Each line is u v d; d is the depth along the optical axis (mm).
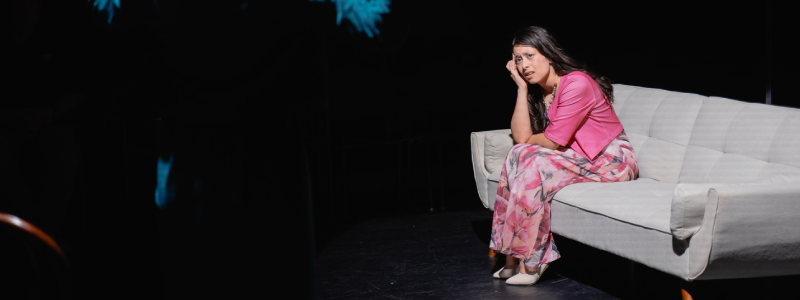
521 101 3230
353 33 1469
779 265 2299
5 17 2436
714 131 2996
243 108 1562
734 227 2207
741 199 2188
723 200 2184
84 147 3057
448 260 3434
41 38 3076
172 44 1473
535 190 2932
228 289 1636
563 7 5488
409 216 4508
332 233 4133
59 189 2631
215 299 1642
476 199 4957
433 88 4789
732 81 4824
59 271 1278
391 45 1510
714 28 4895
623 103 3566
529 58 3090
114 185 3100
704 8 4926
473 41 5473
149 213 3141
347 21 1457
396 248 3715
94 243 3010
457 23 5418
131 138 2963
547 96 3236
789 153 2609
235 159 1591
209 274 1631
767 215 2217
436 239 3869
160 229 1646
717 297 2760
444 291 2957
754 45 4684
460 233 3982
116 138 3018
